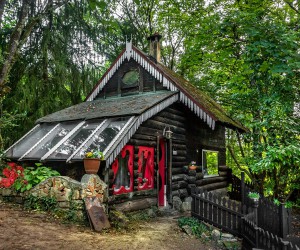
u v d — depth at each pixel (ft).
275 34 27.37
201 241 24.00
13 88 45.85
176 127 37.78
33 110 46.11
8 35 45.85
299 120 35.58
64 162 28.37
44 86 47.06
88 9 47.14
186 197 38.04
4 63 30.81
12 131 44.45
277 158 31.14
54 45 48.65
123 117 29.58
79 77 50.88
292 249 15.16
